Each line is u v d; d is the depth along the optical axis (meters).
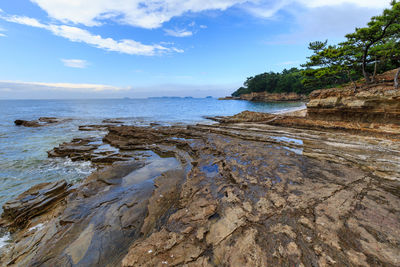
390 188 6.12
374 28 15.46
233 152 10.85
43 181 9.12
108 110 57.03
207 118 33.62
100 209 5.98
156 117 37.06
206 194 6.22
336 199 5.47
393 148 10.29
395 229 4.15
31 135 19.73
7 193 8.05
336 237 3.96
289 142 12.52
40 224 5.88
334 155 9.58
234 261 3.49
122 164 10.12
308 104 18.14
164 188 7.11
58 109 62.78
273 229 4.30
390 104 12.62
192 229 4.46
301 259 3.48
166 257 3.69
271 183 6.69
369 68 22.31
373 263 3.32
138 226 5.20
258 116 24.33
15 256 4.55
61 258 4.21
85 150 13.15
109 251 4.38
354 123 14.80
